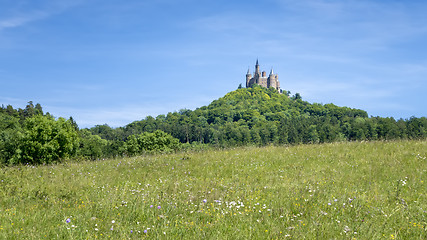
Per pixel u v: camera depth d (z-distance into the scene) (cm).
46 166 1739
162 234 692
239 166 1540
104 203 920
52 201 947
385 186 1113
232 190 1080
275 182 1205
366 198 972
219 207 882
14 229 701
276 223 770
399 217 812
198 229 717
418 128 16162
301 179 1230
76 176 1409
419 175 1221
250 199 970
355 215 831
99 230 714
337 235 692
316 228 721
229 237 681
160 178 1339
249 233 704
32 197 980
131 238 664
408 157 1505
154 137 6731
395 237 684
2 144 4944
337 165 1462
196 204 923
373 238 677
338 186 1120
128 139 7081
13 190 1048
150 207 870
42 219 782
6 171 1427
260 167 1507
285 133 19600
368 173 1296
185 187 1145
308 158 1636
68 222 743
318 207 880
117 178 1370
